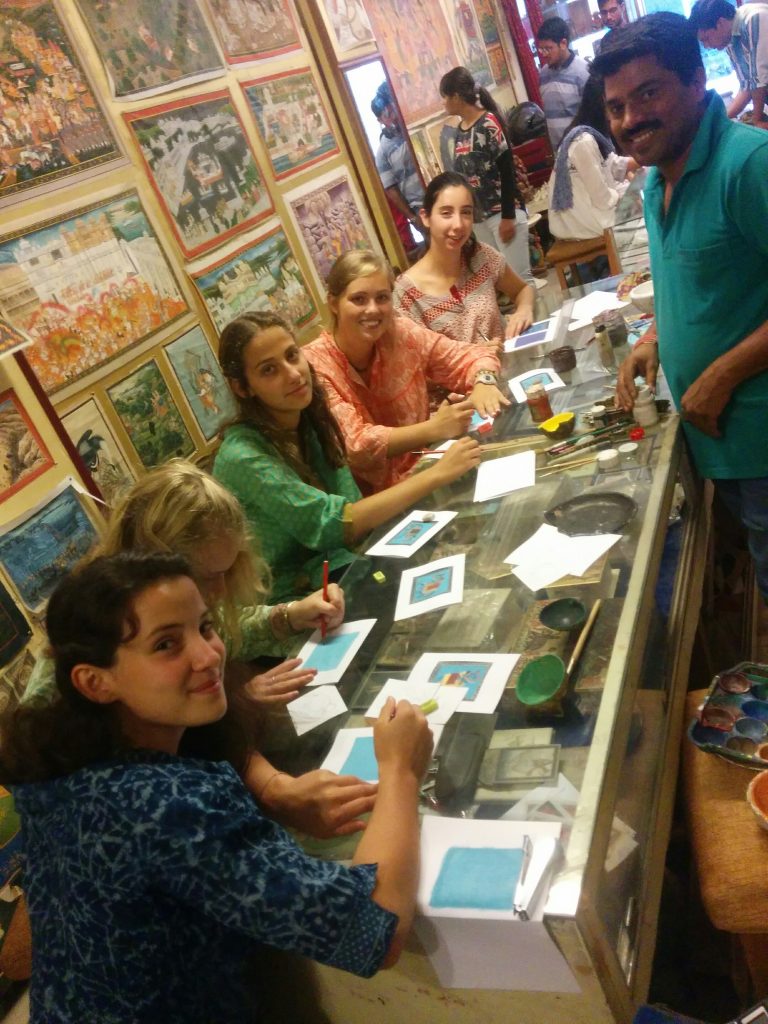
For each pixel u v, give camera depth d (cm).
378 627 177
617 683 139
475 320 347
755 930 138
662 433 220
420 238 491
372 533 221
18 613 210
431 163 533
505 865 113
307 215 379
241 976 121
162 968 108
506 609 168
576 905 104
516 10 761
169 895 108
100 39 267
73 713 111
